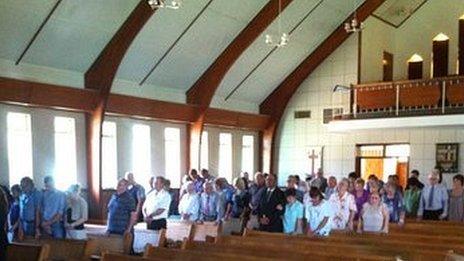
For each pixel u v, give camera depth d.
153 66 15.14
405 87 16.42
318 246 6.08
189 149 16.94
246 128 19.08
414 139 17.34
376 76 18.95
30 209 9.41
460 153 16.55
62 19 12.23
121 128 15.05
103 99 13.79
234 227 10.71
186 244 5.92
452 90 15.57
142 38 14.02
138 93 15.31
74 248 5.47
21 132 12.69
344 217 8.79
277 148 19.83
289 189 9.12
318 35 17.91
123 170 15.02
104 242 6.49
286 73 19.02
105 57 13.70
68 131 13.70
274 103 19.62
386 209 8.51
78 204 10.83
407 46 19.34
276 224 9.47
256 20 15.59
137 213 9.90
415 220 10.24
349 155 18.53
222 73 16.27
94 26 12.94
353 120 16.95
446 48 17.84
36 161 12.94
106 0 12.48
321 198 8.34
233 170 18.75
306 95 19.38
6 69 12.30
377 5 17.41
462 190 10.73
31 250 4.61
